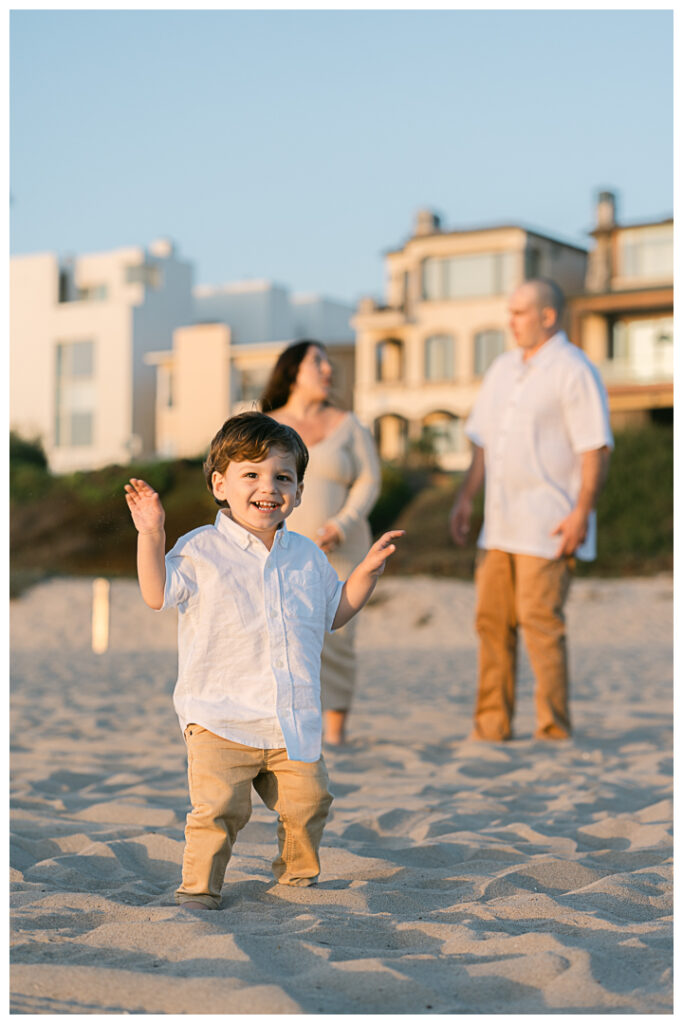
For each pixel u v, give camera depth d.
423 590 22.08
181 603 3.17
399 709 8.57
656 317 36.25
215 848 3.06
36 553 26.39
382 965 2.40
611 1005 2.24
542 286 6.61
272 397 6.28
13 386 50.34
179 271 51.38
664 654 15.10
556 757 5.89
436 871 3.52
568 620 19.84
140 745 6.47
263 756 3.17
